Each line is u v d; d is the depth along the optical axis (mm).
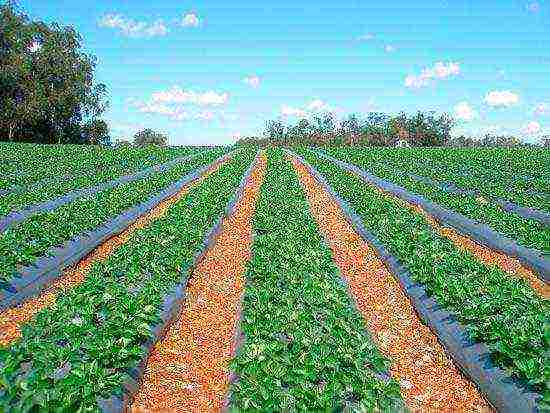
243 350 8391
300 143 105250
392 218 19656
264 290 10750
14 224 18109
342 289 11500
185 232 16172
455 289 11406
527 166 38719
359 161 46844
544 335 8594
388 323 11664
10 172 33188
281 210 19875
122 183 30531
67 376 7148
